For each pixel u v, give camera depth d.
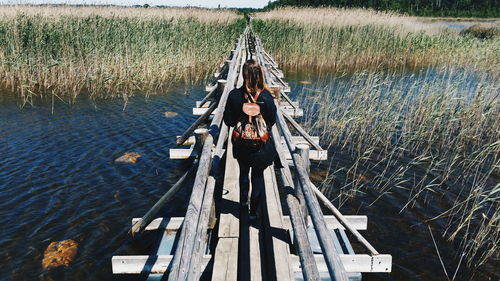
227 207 4.38
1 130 8.94
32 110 10.66
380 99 11.85
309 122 9.66
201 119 6.81
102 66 13.55
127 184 6.32
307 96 12.88
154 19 17.88
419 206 5.82
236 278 3.29
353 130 8.67
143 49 14.98
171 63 15.44
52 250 4.54
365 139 8.46
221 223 4.05
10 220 5.18
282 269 3.32
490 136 8.89
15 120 9.74
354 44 19.67
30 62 13.13
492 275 4.31
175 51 16.48
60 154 7.55
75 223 5.14
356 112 9.11
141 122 9.74
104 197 5.87
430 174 6.97
